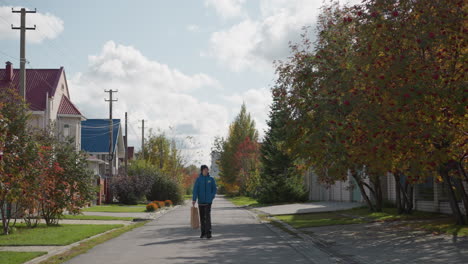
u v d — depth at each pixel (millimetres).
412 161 13438
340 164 17047
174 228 20141
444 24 12852
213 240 15258
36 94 41906
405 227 17984
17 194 16078
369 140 13289
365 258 11055
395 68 12555
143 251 12516
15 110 16812
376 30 13781
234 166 80188
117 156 73438
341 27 18844
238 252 12305
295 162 25469
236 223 23281
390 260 10648
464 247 12219
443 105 12836
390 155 13336
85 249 12766
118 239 15633
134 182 49906
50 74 44250
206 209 15820
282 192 45406
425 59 13461
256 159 69312
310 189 52156
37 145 17344
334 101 16031
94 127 69875
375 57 13602
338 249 12781
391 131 12594
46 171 19891
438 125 13062
